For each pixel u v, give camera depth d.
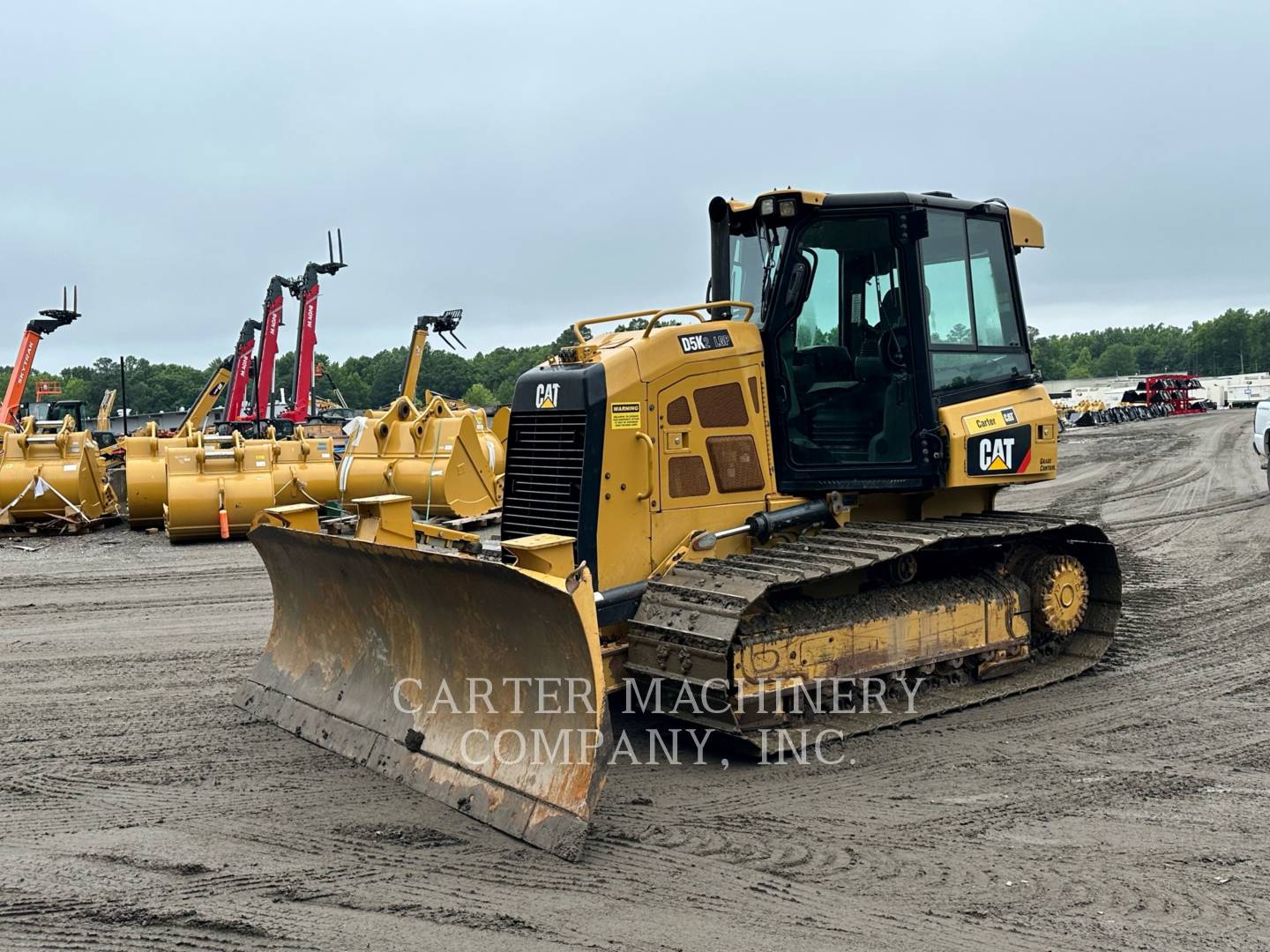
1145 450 32.16
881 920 4.38
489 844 5.17
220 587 13.25
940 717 7.25
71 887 4.72
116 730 7.23
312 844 5.20
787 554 6.87
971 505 8.38
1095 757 6.43
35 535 18.91
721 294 7.88
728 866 4.91
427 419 18.88
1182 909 4.46
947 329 7.59
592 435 6.70
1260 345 145.25
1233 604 10.52
